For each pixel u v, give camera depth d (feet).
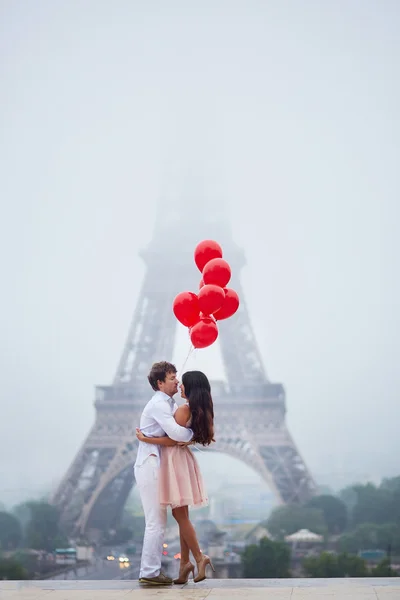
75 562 231.71
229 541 295.89
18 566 233.14
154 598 30.01
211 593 31.42
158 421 33.76
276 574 217.97
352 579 37.06
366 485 272.72
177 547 242.58
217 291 36.68
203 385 34.71
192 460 34.88
